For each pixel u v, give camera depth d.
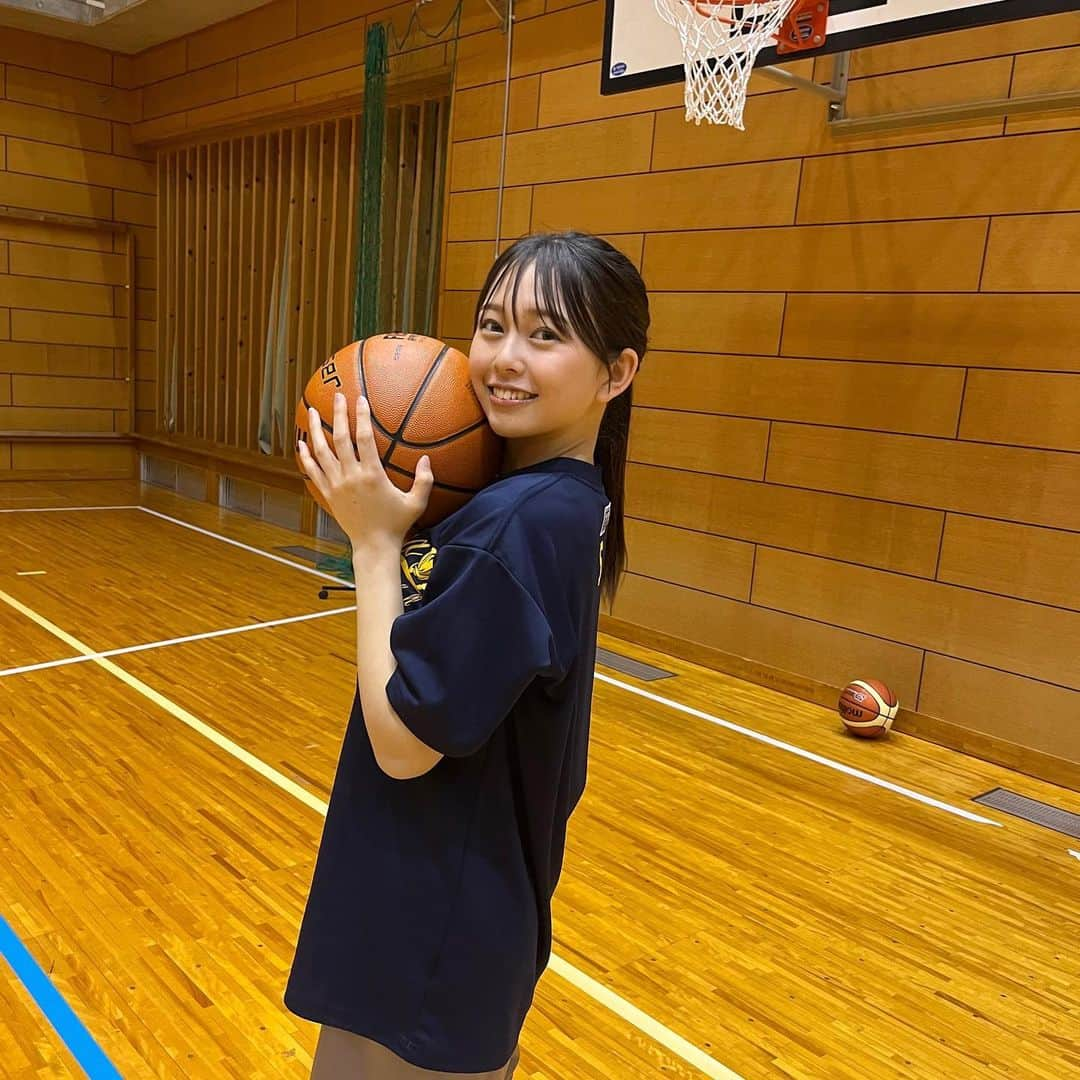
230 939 2.08
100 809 2.60
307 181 6.26
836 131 3.57
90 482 7.81
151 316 8.13
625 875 2.47
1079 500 3.14
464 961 0.92
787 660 3.96
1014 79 3.21
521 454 1.01
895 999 2.06
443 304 5.21
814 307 3.76
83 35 7.29
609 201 4.41
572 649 0.88
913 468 3.53
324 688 3.62
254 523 6.60
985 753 3.40
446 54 5.00
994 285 3.29
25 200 7.44
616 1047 1.83
